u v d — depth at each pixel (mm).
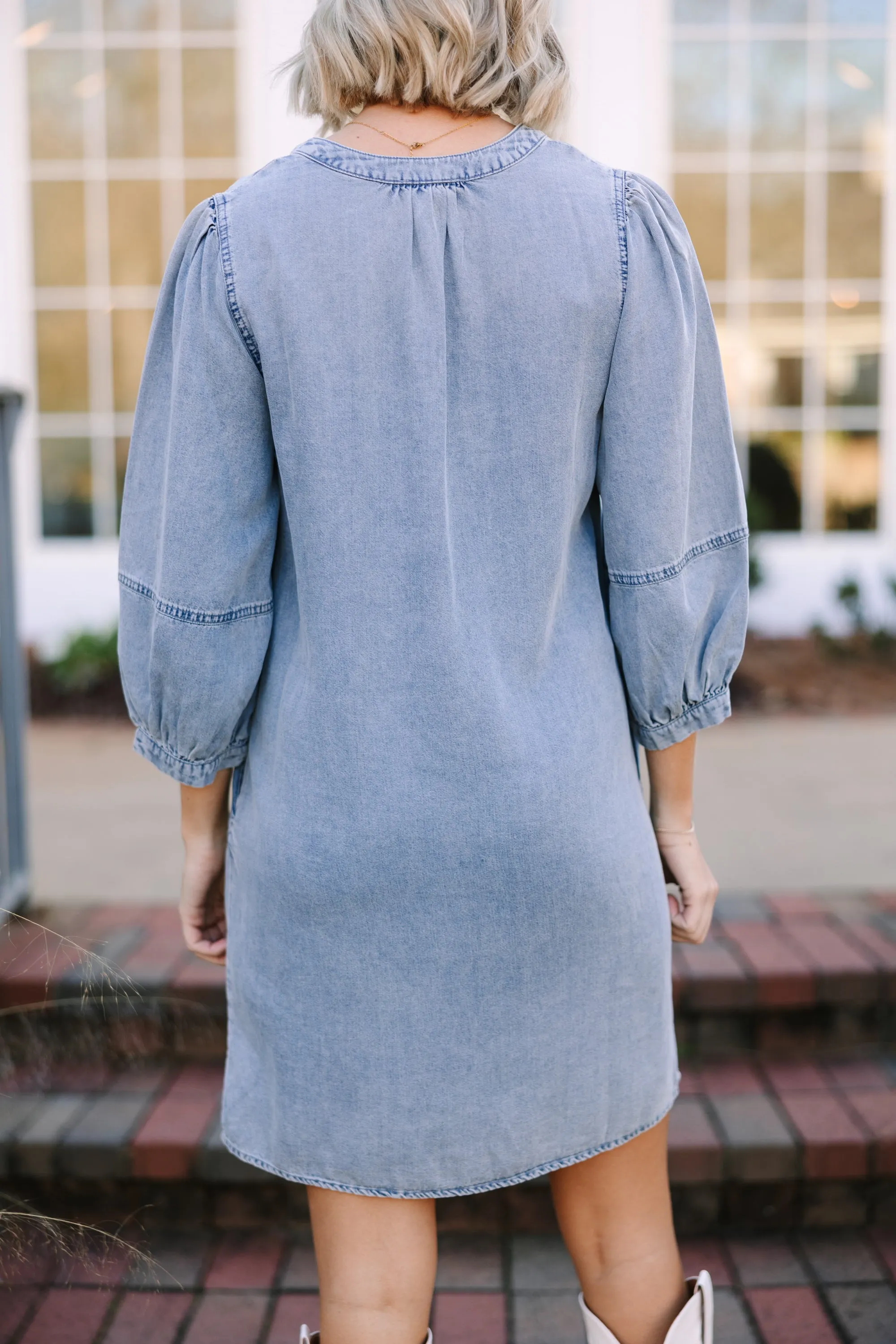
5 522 2598
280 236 1018
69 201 5926
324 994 1057
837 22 5871
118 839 3311
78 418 6059
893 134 5961
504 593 1042
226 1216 2014
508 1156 1079
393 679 1021
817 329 6129
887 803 3623
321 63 1079
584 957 1066
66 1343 1727
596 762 1065
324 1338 1127
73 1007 2143
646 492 1062
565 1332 1747
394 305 1011
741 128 5961
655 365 1051
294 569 1092
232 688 1084
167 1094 2135
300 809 1044
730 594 1139
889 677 5508
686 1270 1897
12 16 5750
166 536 1051
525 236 1021
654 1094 1136
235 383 1028
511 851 1024
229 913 1148
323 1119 1075
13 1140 1988
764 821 3430
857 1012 2281
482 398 1025
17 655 2643
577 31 5836
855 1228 1996
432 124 1061
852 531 6254
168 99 5832
